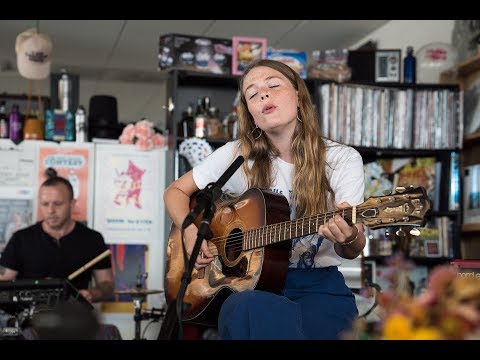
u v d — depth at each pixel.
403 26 5.72
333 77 4.77
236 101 4.70
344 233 1.71
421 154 4.86
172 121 4.61
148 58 7.17
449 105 4.76
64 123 4.70
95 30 6.31
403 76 4.97
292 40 6.53
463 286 0.71
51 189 4.06
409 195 1.60
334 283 2.03
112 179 4.66
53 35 6.46
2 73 7.67
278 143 2.16
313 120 2.13
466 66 4.70
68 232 4.10
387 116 4.75
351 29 6.16
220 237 2.19
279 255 2.01
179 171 4.53
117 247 4.61
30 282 3.12
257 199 2.08
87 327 2.03
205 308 2.21
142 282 4.58
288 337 1.67
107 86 8.29
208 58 4.69
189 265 1.95
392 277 0.91
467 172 4.70
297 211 2.09
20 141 4.58
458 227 4.65
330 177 2.06
